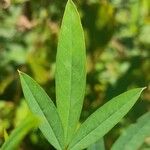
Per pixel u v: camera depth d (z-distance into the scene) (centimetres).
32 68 55
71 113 23
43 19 57
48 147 51
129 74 52
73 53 22
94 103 52
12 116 52
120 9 60
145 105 50
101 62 58
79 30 22
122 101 22
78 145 23
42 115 22
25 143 51
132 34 60
